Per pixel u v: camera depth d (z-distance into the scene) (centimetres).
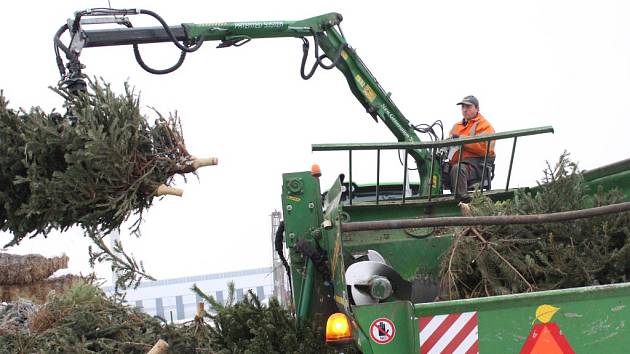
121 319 600
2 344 578
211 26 722
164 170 541
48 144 494
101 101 515
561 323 372
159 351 539
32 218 511
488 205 504
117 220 523
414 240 563
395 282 452
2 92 503
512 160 604
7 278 1096
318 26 793
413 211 604
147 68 694
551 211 492
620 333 372
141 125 537
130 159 519
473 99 782
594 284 455
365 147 520
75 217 507
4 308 737
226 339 554
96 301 617
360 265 450
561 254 460
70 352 559
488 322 372
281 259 589
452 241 515
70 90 559
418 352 370
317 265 512
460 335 371
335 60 807
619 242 479
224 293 1243
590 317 373
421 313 372
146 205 540
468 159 745
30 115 500
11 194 509
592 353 372
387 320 377
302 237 541
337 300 454
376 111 838
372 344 375
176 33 709
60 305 616
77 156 490
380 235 568
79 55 605
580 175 512
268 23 760
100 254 605
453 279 479
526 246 485
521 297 372
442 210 607
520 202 507
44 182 491
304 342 507
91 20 634
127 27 671
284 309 539
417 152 779
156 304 2259
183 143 548
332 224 468
